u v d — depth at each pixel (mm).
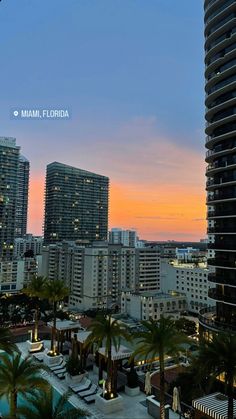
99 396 41531
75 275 168125
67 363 49938
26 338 71312
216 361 29469
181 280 158250
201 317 60562
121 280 168125
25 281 193375
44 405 24844
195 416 32594
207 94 65000
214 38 62500
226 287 57125
